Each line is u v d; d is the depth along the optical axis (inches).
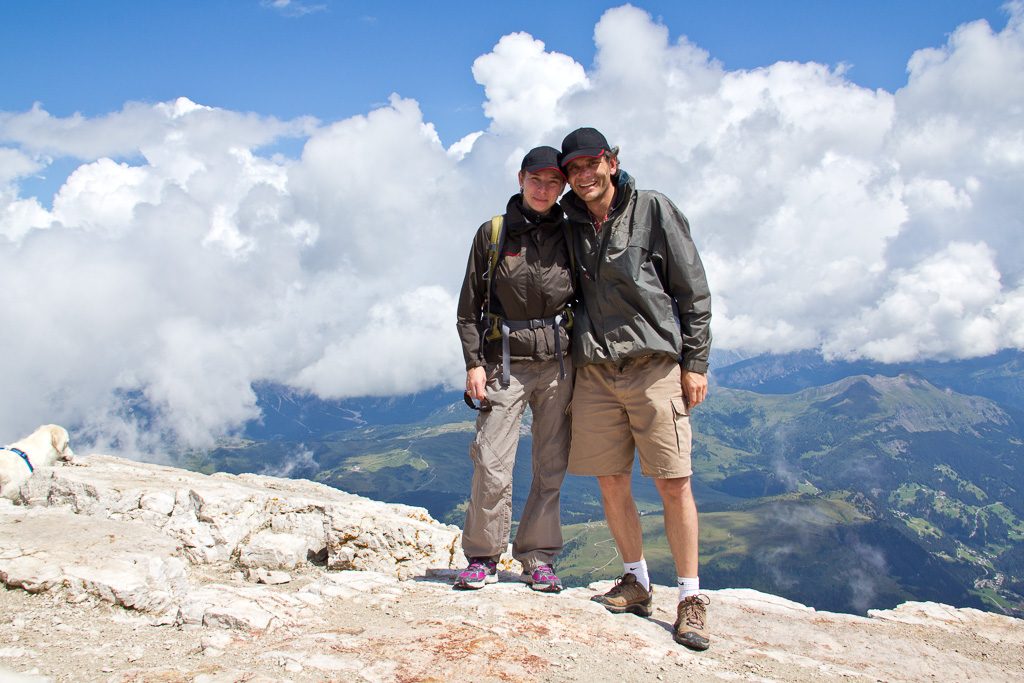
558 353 126.5
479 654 100.7
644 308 119.2
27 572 113.9
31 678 90.0
